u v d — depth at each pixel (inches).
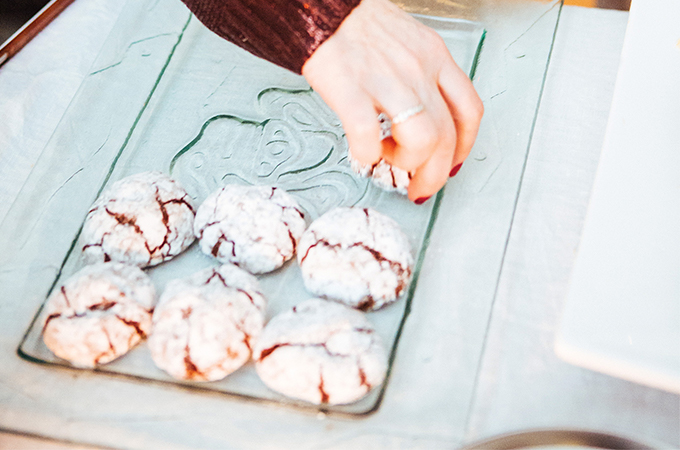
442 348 25.1
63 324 25.2
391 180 27.0
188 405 24.6
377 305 25.7
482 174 27.0
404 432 24.3
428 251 26.2
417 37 25.9
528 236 26.4
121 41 29.9
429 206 27.0
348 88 25.3
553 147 27.5
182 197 27.0
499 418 24.4
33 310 25.8
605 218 25.0
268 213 26.4
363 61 25.5
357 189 27.3
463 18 29.4
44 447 24.4
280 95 28.9
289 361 24.7
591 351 23.8
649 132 25.7
